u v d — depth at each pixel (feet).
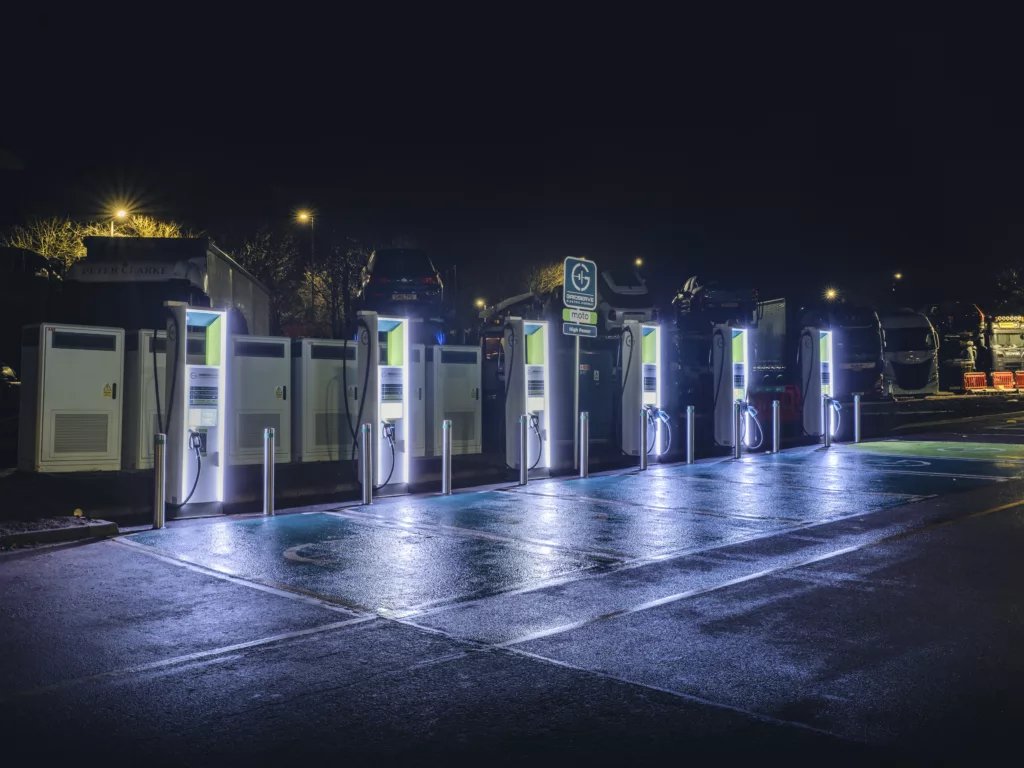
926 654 18.69
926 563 27.14
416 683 17.21
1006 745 14.23
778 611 22.04
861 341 104.73
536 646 19.44
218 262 57.31
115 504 36.24
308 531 32.78
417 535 32.04
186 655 18.92
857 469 51.24
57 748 14.32
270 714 15.71
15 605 22.75
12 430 58.18
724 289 88.94
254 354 46.39
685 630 20.53
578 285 51.29
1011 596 23.26
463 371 54.13
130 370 43.45
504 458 50.75
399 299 69.56
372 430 41.14
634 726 15.10
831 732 14.79
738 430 57.82
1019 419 89.40
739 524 34.12
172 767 13.62
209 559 27.99
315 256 160.35
